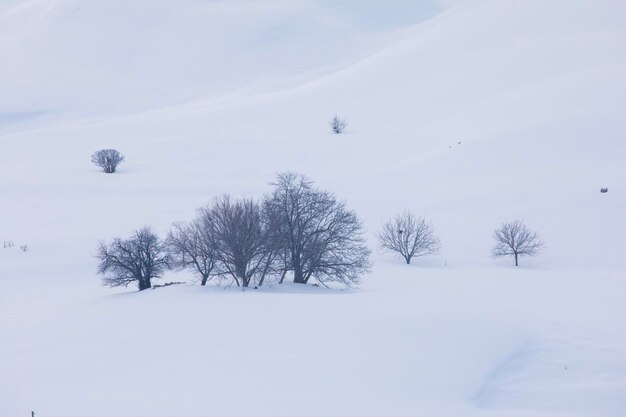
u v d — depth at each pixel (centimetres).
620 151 7269
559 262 5097
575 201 6125
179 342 2228
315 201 3741
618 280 4206
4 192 6625
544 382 1873
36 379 1961
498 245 5234
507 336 2183
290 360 1978
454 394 1734
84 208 6069
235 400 1698
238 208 3609
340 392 1728
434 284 4000
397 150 8531
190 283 3544
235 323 2398
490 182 6775
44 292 3812
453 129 9150
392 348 2036
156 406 1683
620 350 2191
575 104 8794
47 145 8975
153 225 5528
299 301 2692
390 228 5319
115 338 2344
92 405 1714
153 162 8081
